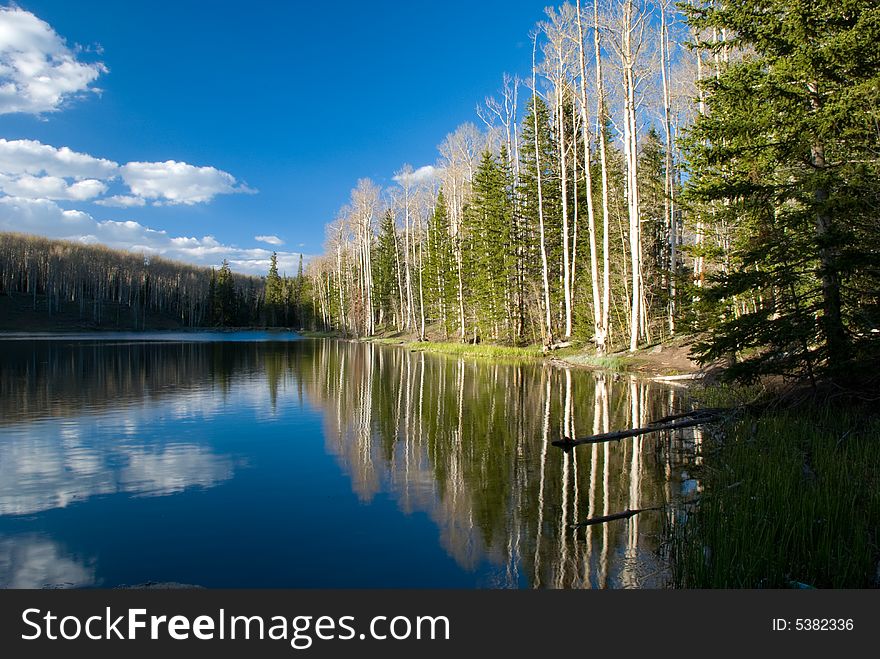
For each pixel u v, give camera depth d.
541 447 8.83
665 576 4.33
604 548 4.89
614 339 24.77
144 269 112.62
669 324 22.52
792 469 5.56
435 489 6.73
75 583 4.37
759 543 4.21
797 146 7.65
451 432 10.12
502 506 6.07
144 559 4.82
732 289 8.19
